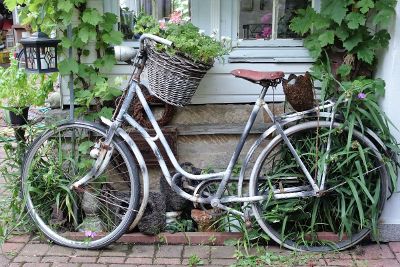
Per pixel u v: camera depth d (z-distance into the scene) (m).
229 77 3.69
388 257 3.23
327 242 3.31
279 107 3.72
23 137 3.61
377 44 3.30
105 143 3.25
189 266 3.13
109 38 3.51
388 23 3.18
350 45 3.32
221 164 3.78
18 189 3.53
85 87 3.65
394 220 3.37
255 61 3.67
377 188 3.19
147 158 3.62
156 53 3.11
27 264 3.13
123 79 3.52
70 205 3.35
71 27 3.50
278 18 3.71
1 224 3.52
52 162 3.40
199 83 3.46
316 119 3.24
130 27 3.77
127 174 3.66
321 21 3.39
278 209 3.26
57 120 3.53
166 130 3.59
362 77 3.42
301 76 3.10
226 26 3.69
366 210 3.27
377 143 3.24
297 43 3.72
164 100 3.23
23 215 3.49
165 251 3.30
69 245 3.33
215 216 3.39
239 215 3.34
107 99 3.56
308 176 3.18
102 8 3.60
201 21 3.68
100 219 3.49
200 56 3.14
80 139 3.51
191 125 3.71
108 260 3.19
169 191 3.54
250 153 3.26
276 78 3.08
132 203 3.28
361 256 3.25
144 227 3.37
